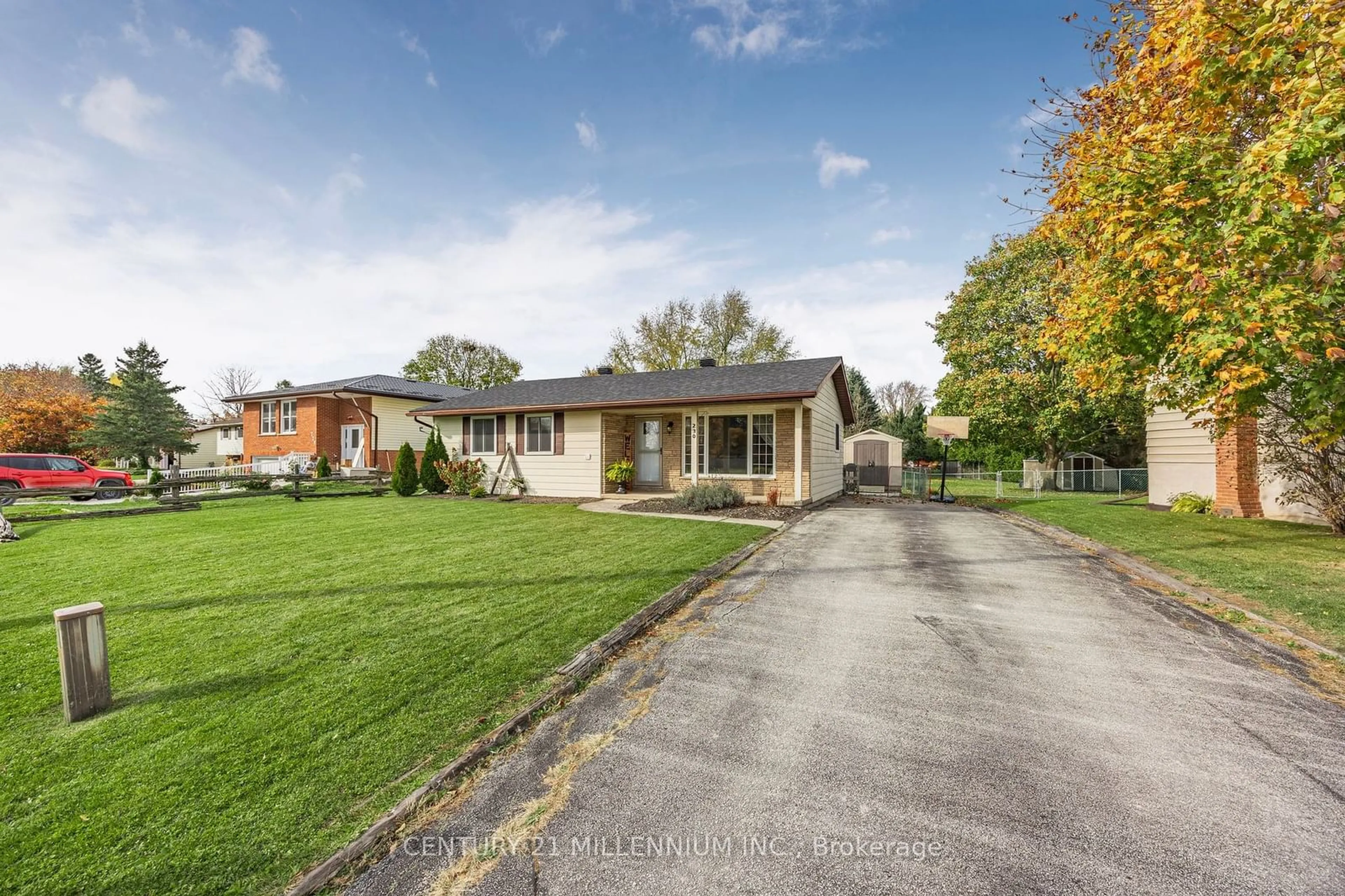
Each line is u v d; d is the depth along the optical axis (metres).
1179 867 1.88
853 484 18.88
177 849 1.96
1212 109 5.50
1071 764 2.52
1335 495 7.86
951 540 8.41
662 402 13.15
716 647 4.04
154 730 2.79
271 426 26.11
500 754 2.64
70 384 41.81
